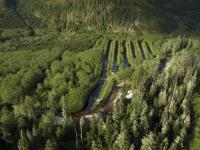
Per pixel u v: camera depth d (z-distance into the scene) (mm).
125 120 163000
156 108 180250
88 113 188625
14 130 160125
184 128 160250
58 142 153750
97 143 150250
